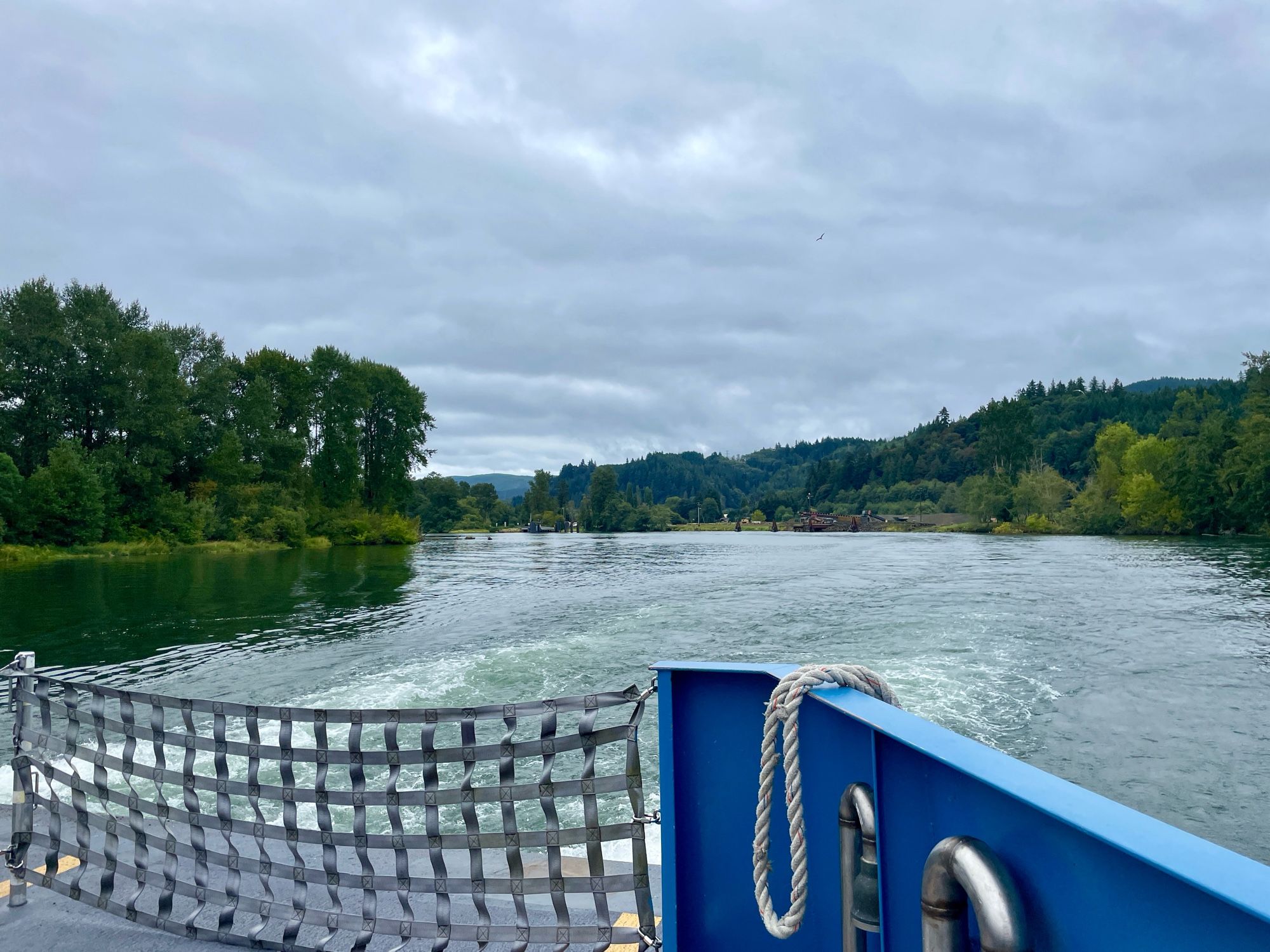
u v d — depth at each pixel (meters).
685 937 2.16
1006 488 113.19
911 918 1.60
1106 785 7.89
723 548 64.50
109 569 35.94
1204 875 0.91
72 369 50.34
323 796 2.70
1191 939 0.99
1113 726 9.70
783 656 14.22
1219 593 24.62
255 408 60.38
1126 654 14.16
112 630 17.91
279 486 60.06
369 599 24.39
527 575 34.34
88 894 3.25
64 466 45.31
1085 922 1.17
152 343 52.28
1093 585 27.44
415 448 73.06
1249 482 68.12
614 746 8.59
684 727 2.16
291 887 3.59
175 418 52.94
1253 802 7.46
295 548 57.56
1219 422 74.56
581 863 3.98
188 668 13.42
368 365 71.94
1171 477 75.38
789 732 1.83
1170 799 7.57
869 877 1.65
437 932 2.57
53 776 3.37
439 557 49.53
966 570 35.34
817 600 22.97
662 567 39.84
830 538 100.00
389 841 2.60
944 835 1.51
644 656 14.20
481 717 2.49
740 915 2.10
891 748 1.63
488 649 14.98
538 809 6.62
